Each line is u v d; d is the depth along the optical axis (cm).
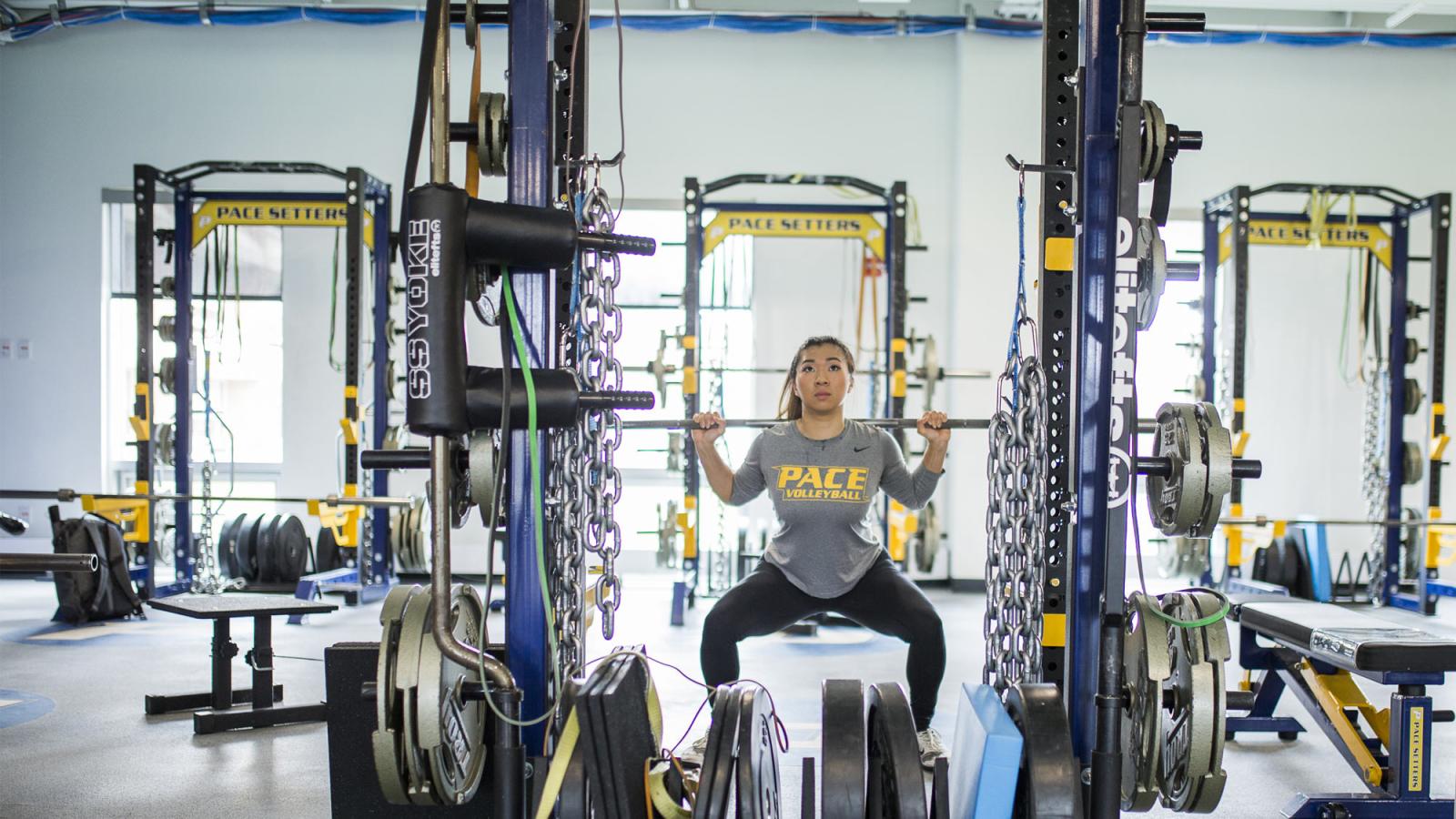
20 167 740
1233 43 701
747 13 690
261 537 664
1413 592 691
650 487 753
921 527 649
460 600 194
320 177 740
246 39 737
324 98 737
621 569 753
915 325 728
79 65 739
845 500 288
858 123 730
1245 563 701
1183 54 725
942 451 293
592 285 195
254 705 363
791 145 730
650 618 584
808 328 732
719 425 280
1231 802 290
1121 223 186
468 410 172
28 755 325
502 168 206
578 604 200
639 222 749
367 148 737
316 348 742
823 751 167
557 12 209
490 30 732
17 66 739
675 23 690
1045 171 223
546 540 200
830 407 291
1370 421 663
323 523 614
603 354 196
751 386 737
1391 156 730
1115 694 180
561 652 199
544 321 197
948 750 321
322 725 364
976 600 662
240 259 752
